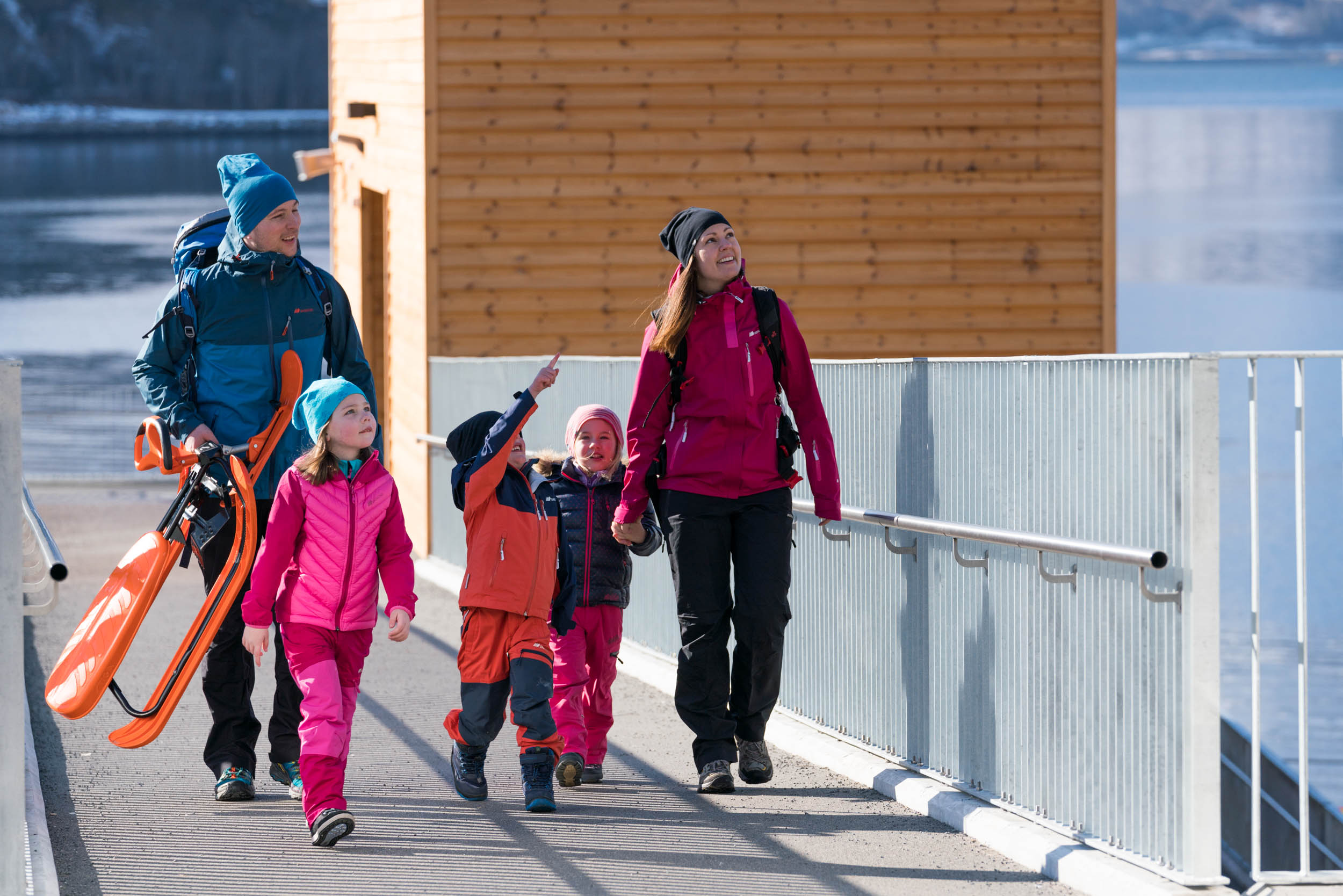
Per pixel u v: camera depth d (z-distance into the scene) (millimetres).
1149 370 12289
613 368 23281
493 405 28172
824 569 17719
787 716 18422
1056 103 32344
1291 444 111062
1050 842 13102
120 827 14203
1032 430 13758
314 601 13828
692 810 14883
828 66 31875
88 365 146500
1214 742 11812
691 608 15172
